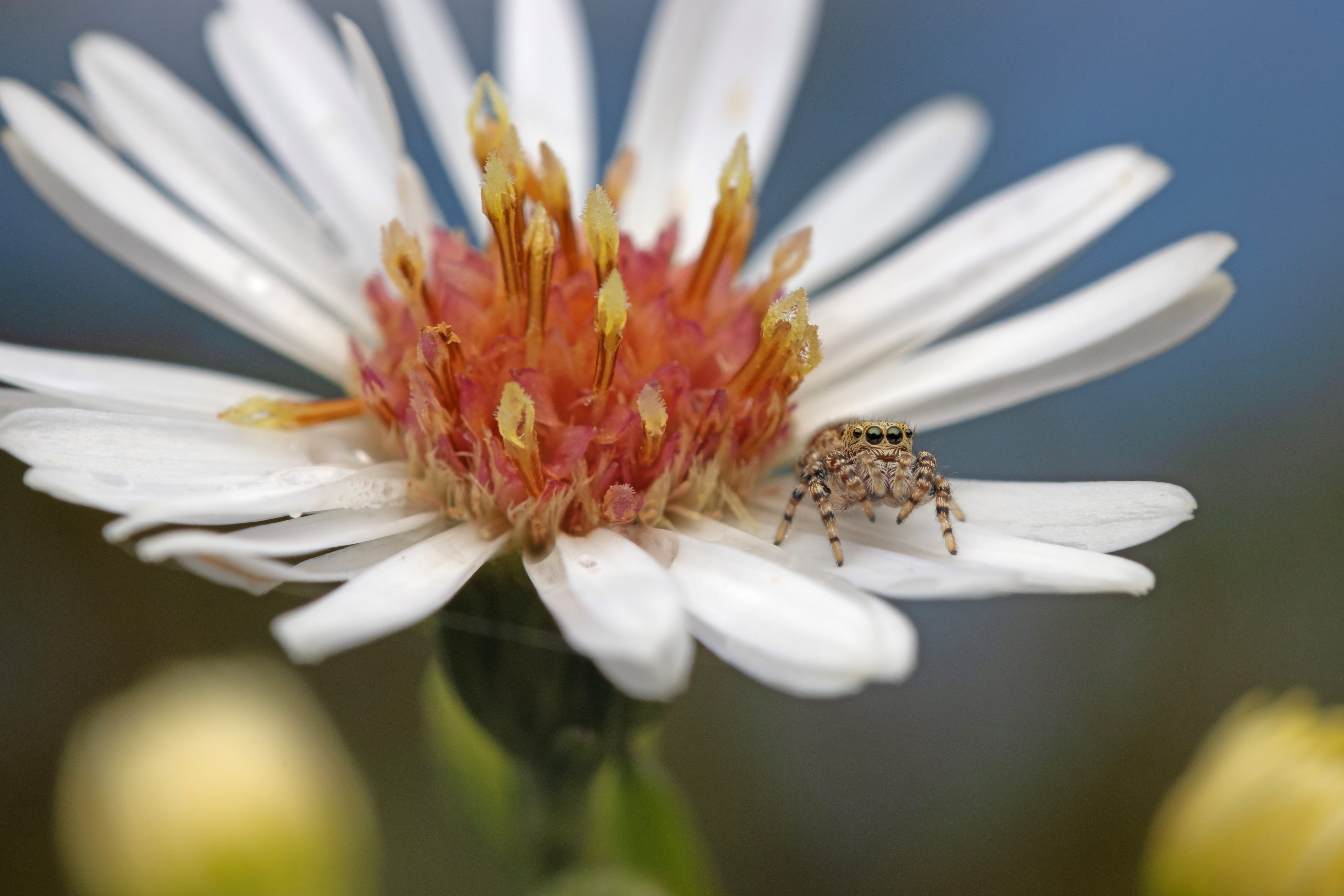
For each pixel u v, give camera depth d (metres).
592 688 0.05
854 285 0.06
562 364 0.05
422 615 0.05
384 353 0.06
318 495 0.05
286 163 0.06
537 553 0.05
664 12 0.06
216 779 0.06
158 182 0.06
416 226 0.06
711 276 0.06
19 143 0.06
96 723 0.06
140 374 0.05
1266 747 0.06
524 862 0.06
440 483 0.05
